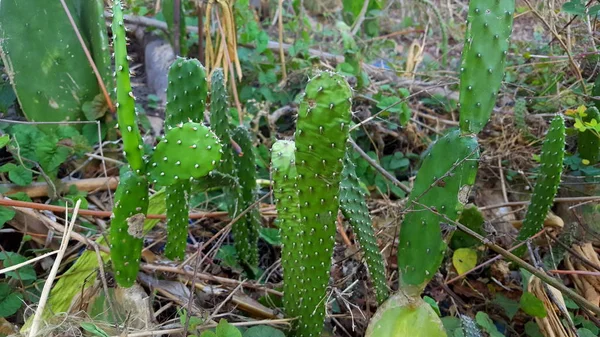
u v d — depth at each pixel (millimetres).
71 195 729
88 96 839
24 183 699
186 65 518
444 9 1590
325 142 367
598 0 749
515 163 917
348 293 592
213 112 584
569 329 574
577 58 915
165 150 418
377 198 921
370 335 503
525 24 1511
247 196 651
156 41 1176
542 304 561
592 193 779
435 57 1450
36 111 815
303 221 426
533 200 645
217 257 675
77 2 845
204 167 419
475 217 684
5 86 867
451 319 584
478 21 473
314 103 355
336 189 407
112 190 796
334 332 602
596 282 675
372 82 1083
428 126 1020
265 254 749
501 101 1111
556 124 590
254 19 1329
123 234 447
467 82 479
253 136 925
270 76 1069
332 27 1555
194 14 1247
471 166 478
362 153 793
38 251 634
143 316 500
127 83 376
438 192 496
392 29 1688
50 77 805
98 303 514
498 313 677
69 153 760
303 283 478
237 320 573
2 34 768
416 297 514
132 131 393
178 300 565
